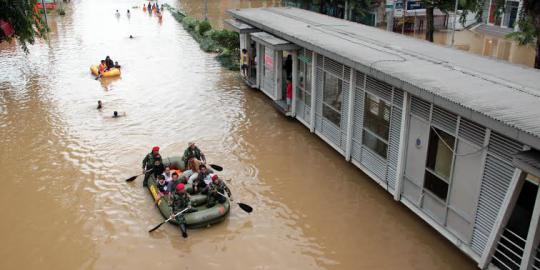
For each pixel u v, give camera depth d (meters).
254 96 23.73
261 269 11.15
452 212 11.20
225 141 18.30
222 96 23.75
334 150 17.39
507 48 33.34
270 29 20.45
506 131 8.75
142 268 11.20
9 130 19.39
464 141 10.44
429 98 10.87
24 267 11.28
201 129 19.50
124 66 29.72
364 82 14.38
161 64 30.27
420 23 40.31
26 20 24.94
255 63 25.72
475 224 10.43
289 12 26.03
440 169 11.48
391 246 11.88
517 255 9.38
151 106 22.28
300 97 19.62
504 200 9.36
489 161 9.84
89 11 56.50
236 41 31.98
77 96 23.73
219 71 28.59
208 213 12.67
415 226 12.64
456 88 10.97
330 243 12.07
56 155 17.12
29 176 15.59
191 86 25.47
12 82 26.12
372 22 40.50
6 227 12.82
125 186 14.91
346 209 13.54
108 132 19.16
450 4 29.78
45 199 14.20
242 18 24.73
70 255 11.70
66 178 15.44
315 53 17.30
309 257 11.57
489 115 9.12
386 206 13.61
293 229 12.69
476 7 29.81
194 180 13.60
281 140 18.34
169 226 12.80
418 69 12.80
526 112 9.26
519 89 10.88
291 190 14.62
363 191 14.48
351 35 18.28
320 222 12.96
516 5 36.28
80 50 34.28
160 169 14.66
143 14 54.69
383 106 13.58
